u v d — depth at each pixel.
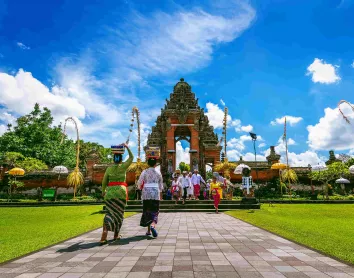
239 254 5.60
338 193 34.81
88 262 5.00
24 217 15.08
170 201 18.91
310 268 4.61
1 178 34.09
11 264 4.90
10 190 30.69
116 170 7.23
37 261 5.10
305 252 5.79
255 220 11.79
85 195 33.22
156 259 5.20
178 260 5.12
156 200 7.87
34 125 42.03
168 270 4.48
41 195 28.83
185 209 17.78
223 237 7.67
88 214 16.12
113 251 5.91
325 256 5.45
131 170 28.11
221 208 18.02
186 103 32.12
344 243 6.90
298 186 34.84
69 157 44.56
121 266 4.73
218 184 16.39
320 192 34.56
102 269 4.55
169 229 9.32
